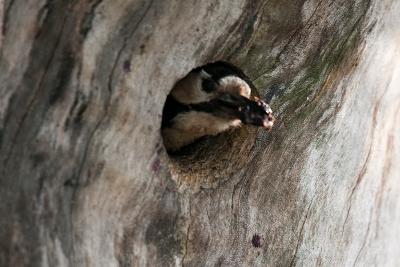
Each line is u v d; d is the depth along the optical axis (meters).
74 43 6.30
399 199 9.16
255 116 7.30
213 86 7.82
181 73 6.79
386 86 8.47
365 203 8.71
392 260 9.26
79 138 6.38
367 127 8.44
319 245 8.25
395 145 8.89
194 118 7.97
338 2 7.52
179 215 6.96
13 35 6.27
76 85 6.34
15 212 6.21
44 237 6.27
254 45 7.27
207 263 7.25
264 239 7.69
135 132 6.59
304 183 7.98
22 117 6.27
